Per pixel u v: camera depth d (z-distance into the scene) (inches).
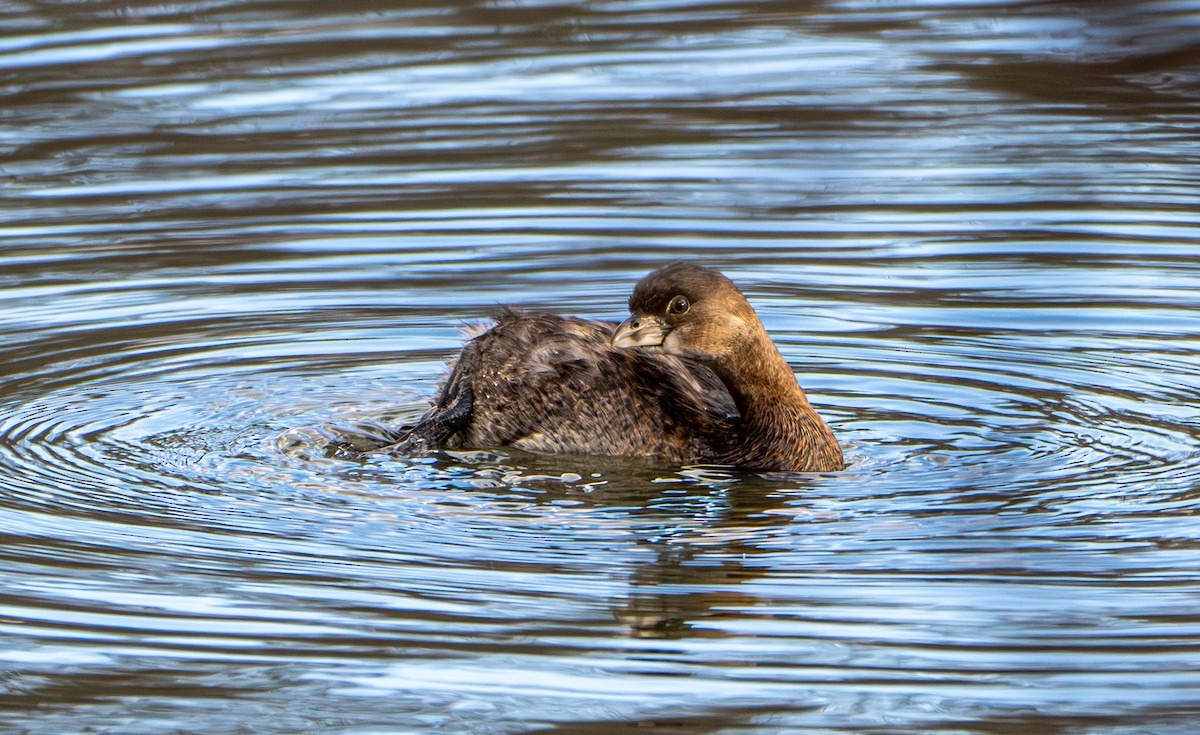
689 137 811.4
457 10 1066.1
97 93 887.7
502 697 324.2
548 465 463.8
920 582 374.0
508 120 840.9
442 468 460.1
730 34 1004.6
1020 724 310.5
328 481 447.2
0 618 358.3
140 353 558.6
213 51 966.4
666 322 463.5
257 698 324.8
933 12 1047.0
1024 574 376.8
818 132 818.8
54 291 623.2
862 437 481.1
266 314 600.7
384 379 540.7
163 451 469.1
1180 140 795.4
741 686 326.6
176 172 775.1
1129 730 307.0
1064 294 605.9
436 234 683.4
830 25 1024.2
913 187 735.1
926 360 548.1
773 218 697.6
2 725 316.2
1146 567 378.0
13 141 820.6
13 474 447.8
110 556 392.2
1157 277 619.2
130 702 324.5
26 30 1008.2
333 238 680.4
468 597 369.4
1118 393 513.0
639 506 427.8
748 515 419.2
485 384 489.1
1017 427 486.6
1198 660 332.8
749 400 466.0
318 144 808.9
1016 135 810.2
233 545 399.9
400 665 337.7
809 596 368.2
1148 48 265.3
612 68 931.3
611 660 339.3
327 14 1050.1
